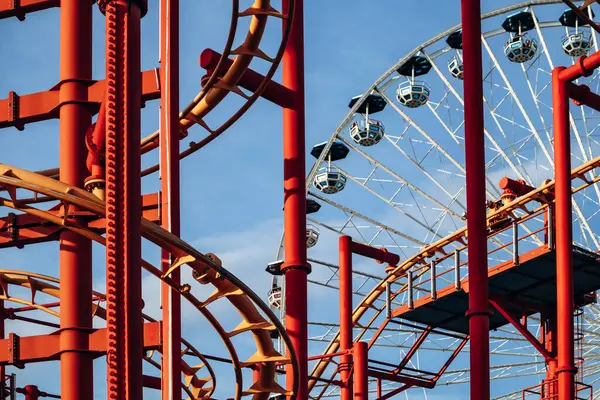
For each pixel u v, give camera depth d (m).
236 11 35.47
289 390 37.75
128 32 26.02
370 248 59.62
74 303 31.62
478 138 40.22
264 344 35.66
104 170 31.88
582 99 43.31
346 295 56.50
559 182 41.94
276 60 37.50
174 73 32.59
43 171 41.50
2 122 33.53
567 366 40.16
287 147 39.72
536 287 53.06
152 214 32.97
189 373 40.34
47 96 33.50
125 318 24.75
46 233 32.91
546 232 52.03
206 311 32.75
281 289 78.31
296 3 40.50
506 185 53.53
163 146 32.19
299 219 39.16
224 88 38.47
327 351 64.12
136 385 24.50
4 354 31.52
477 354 38.66
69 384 30.94
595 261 50.84
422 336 57.84
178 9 32.97
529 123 75.00
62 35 33.47
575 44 81.31
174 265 30.52
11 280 36.41
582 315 58.50
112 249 25.17
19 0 34.28
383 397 56.69
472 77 40.69
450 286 54.47
